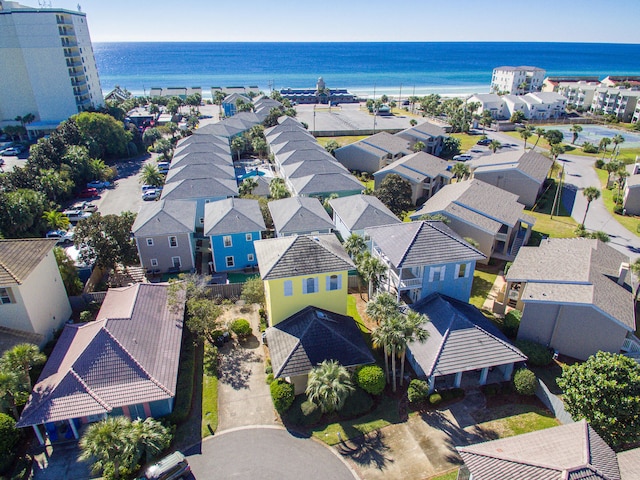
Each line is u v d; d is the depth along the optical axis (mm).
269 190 66438
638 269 37062
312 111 161375
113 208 66125
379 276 39000
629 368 25047
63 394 26359
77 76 109875
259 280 39312
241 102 134750
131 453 23000
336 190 63469
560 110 147625
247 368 33344
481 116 131625
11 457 25297
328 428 27922
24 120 107562
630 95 140750
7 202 48781
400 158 80688
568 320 32906
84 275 46344
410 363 33125
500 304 39469
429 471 24922
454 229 50469
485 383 31375
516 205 54500
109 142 92312
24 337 32156
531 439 21734
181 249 48000
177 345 32094
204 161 72500
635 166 71938
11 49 103188
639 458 21188
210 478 24531
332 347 31031
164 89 174625
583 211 65750
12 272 31797
